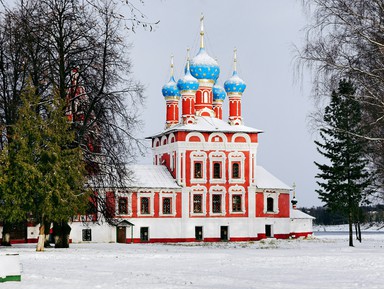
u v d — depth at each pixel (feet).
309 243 254.06
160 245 231.30
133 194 276.82
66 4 161.58
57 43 164.55
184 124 295.07
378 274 91.50
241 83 303.48
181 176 286.05
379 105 100.83
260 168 314.14
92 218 203.31
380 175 178.91
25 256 134.00
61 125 157.17
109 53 162.81
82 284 75.25
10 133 174.19
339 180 240.12
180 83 297.33
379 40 95.91
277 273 94.84
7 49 174.60
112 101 165.37
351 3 96.22
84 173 163.53
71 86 169.27
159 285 74.64
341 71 99.04
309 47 99.14
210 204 288.92
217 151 291.38
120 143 168.55
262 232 294.46
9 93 179.32
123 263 118.62
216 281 80.84
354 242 264.52
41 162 153.58
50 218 152.97
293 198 334.24
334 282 79.61
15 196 151.12
